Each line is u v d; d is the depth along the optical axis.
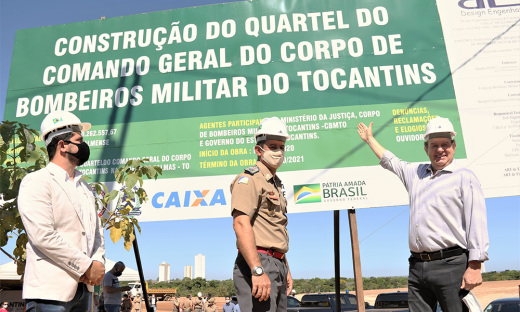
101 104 6.43
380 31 6.27
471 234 3.08
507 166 5.63
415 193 3.45
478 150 5.71
